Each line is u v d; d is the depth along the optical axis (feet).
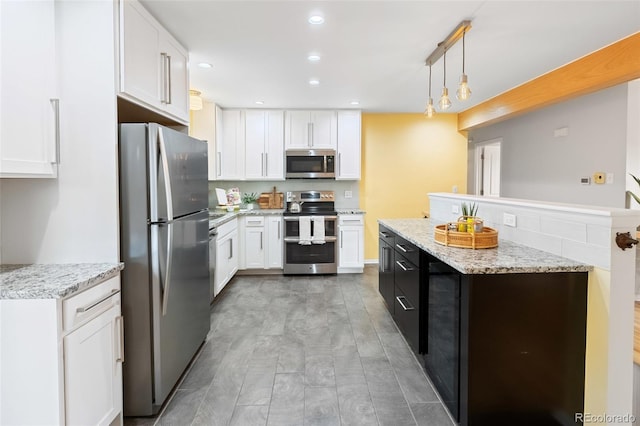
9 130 4.78
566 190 14.05
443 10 7.27
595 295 5.42
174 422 6.11
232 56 9.65
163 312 6.31
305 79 11.80
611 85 9.59
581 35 8.54
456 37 8.23
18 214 5.77
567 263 5.62
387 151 17.81
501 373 5.48
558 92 10.87
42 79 5.38
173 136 6.68
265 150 16.17
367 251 18.01
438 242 7.54
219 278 12.26
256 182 17.48
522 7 7.13
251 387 7.15
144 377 6.18
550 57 9.98
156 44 7.28
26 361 4.50
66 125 5.76
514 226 7.49
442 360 6.63
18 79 4.91
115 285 5.74
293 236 15.56
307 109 16.21
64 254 5.84
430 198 12.46
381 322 10.48
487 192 21.04
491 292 5.41
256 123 16.11
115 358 5.71
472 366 5.44
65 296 4.58
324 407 6.49
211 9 7.07
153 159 6.02
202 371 7.76
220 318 10.82
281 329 10.00
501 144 18.44
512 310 5.45
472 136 21.20
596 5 7.06
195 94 12.28
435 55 9.38
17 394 4.51
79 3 5.71
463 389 5.61
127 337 6.16
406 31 8.21
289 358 8.34
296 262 15.61
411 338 8.45
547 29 8.19
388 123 17.76
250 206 17.28
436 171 17.95
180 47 8.66
